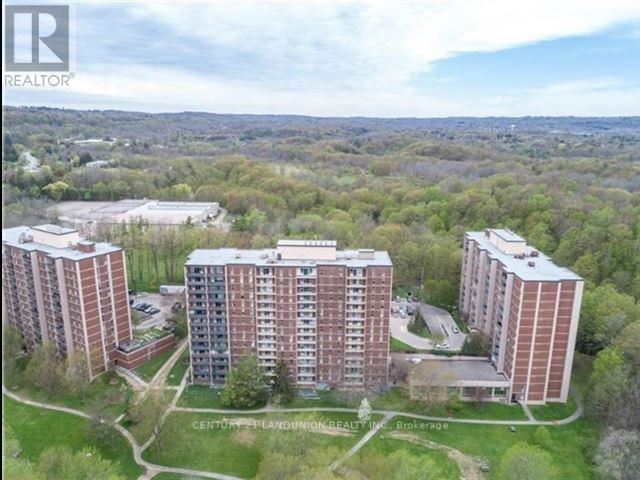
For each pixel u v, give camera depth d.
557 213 183.62
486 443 100.25
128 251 184.00
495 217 196.75
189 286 113.81
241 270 112.75
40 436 100.25
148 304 158.75
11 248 123.62
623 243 154.75
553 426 105.94
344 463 89.44
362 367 119.31
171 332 137.88
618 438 88.88
